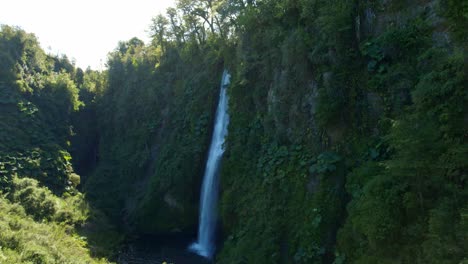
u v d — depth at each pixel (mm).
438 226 10102
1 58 45938
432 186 11500
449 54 13930
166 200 35625
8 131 39344
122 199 41812
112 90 57562
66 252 23078
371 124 17562
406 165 10992
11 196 30547
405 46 15984
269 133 24359
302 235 18578
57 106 50312
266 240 19984
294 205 20078
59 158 40438
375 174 15531
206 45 43625
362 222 13086
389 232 12156
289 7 23859
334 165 18547
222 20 38594
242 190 25078
